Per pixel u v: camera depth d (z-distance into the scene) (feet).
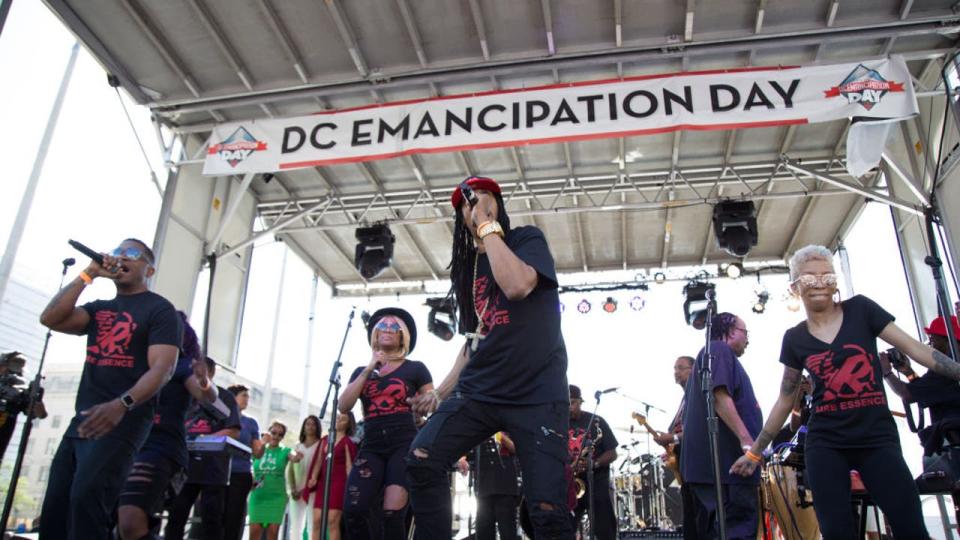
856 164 21.20
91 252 9.32
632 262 39.99
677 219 35.78
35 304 19.61
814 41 22.82
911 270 29.12
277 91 25.44
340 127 22.89
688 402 11.50
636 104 21.48
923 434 11.55
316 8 22.02
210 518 16.70
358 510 12.24
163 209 26.73
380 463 12.67
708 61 24.40
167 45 23.38
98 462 8.24
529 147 29.63
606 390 19.01
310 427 23.32
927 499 24.03
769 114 20.83
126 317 9.36
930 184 26.30
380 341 13.51
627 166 31.07
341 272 42.09
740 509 10.08
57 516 8.52
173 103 25.70
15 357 15.38
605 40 23.17
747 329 12.63
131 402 8.18
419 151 22.02
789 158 30.04
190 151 28.66
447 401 6.66
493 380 6.39
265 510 22.84
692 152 30.09
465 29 22.72
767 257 39.11
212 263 28.50
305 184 32.99
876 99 20.74
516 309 6.50
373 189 32.94
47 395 19.53
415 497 6.35
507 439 16.63
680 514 27.43
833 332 8.45
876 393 7.98
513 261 6.15
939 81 25.11
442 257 40.19
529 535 16.40
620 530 24.90
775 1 21.59
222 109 27.02
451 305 7.92
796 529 13.05
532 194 32.17
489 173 31.71
